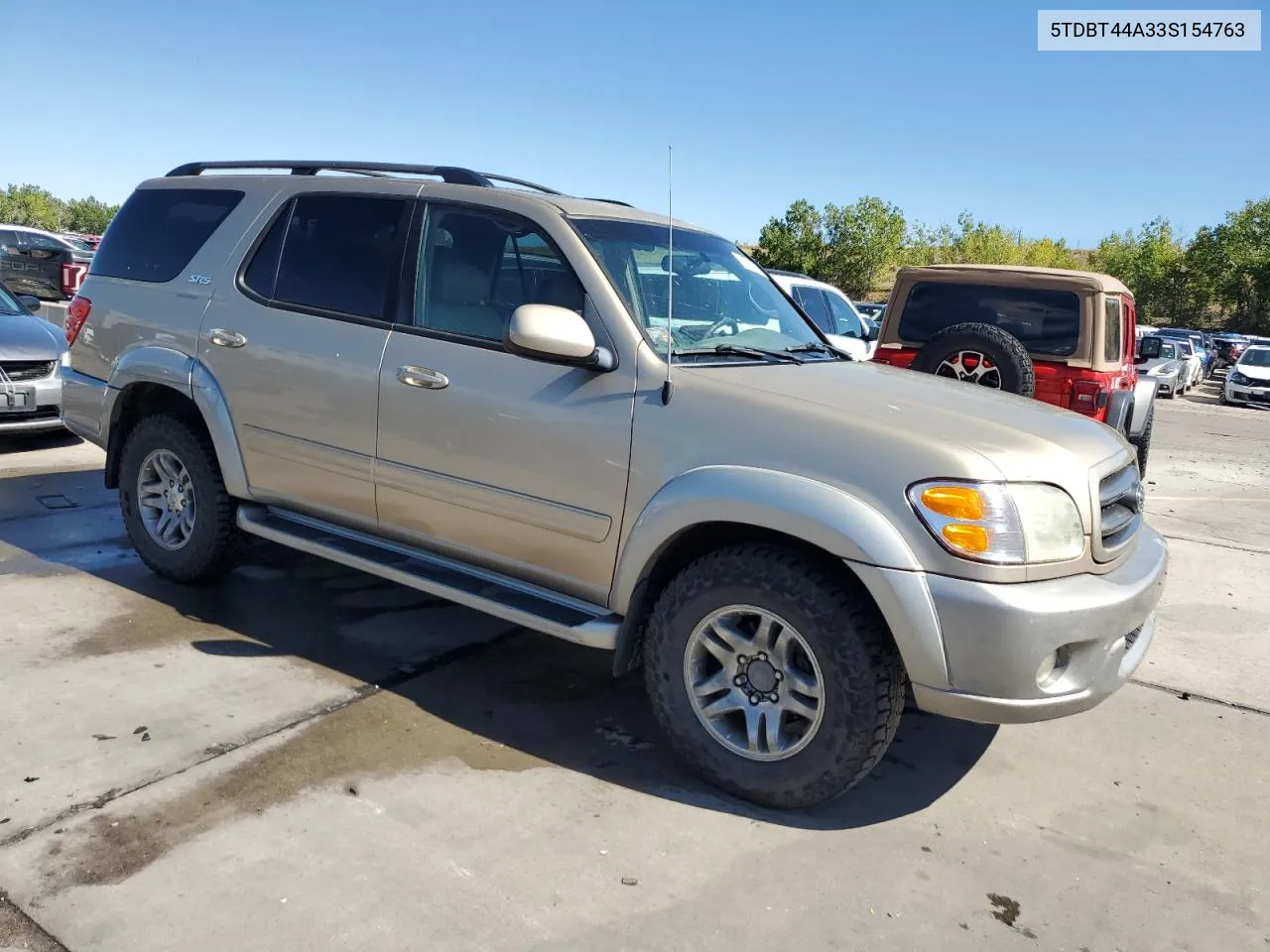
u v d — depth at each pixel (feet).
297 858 8.77
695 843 9.47
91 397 15.79
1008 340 20.99
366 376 12.43
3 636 13.16
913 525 9.09
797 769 9.80
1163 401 80.74
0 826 8.95
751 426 9.95
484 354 11.59
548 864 8.95
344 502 13.04
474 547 11.91
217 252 14.51
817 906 8.62
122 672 12.31
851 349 31.65
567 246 11.40
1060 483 9.50
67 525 18.66
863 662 9.35
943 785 11.00
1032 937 8.44
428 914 8.14
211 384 14.07
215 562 14.94
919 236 238.27
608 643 10.68
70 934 7.64
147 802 9.48
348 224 13.30
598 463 10.69
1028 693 9.10
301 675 12.62
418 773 10.41
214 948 7.58
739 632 10.11
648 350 10.70
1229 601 18.94
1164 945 8.46
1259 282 204.03
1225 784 11.46
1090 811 10.66
